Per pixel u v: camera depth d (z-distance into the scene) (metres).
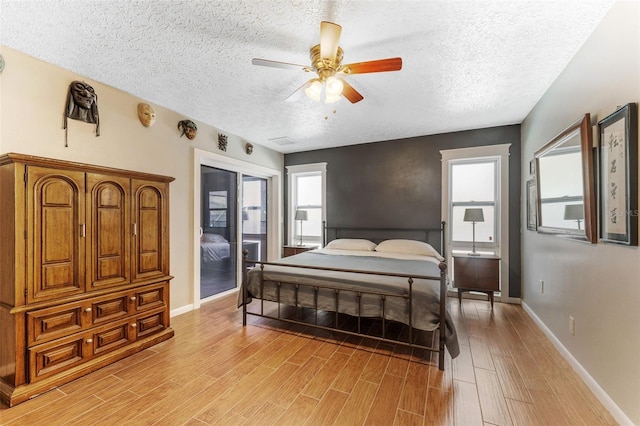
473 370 2.03
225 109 3.10
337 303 2.46
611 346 1.59
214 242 3.86
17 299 1.70
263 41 1.91
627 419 1.45
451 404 1.67
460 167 3.99
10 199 1.73
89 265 2.04
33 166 1.77
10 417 1.57
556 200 2.30
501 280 3.61
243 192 4.47
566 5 1.56
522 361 2.15
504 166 3.61
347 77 2.36
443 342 2.05
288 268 2.89
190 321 3.00
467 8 1.59
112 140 2.58
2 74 1.94
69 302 1.91
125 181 2.29
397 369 2.05
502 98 2.80
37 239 1.79
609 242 1.59
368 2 1.54
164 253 2.59
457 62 2.14
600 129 1.68
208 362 2.16
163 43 1.93
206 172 3.74
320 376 1.97
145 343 2.36
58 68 2.22
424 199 4.11
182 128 3.22
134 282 2.33
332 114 3.25
